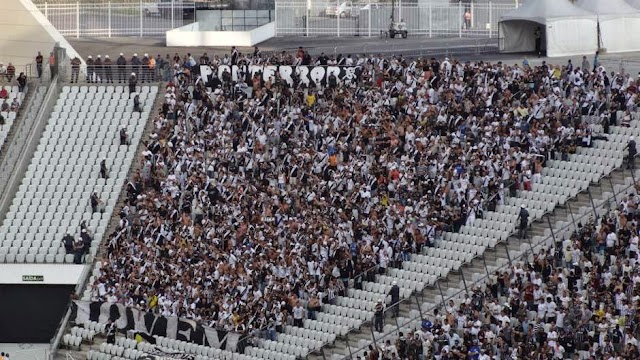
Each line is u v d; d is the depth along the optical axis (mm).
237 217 198000
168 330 186375
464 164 191750
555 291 167375
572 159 189000
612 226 172125
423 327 170500
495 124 195875
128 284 193125
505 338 161250
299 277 185375
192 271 191875
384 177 195000
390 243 185375
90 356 186500
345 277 184625
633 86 194500
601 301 162875
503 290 171625
